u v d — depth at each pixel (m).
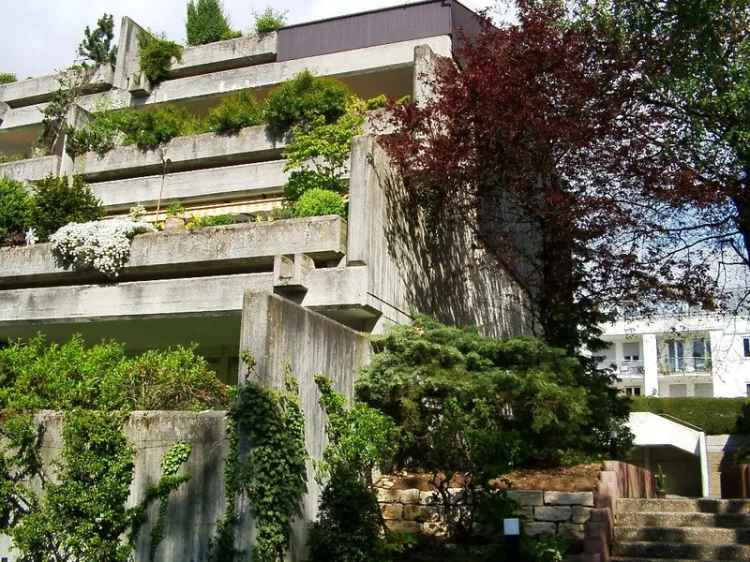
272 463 9.35
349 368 11.83
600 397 14.00
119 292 14.96
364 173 13.31
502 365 12.69
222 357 17.64
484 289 18.69
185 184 19.19
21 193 18.84
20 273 15.95
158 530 9.59
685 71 13.98
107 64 25.27
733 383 40.66
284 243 13.84
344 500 10.12
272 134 18.83
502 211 15.96
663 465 28.58
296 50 22.88
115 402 10.41
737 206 14.73
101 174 20.75
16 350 12.33
